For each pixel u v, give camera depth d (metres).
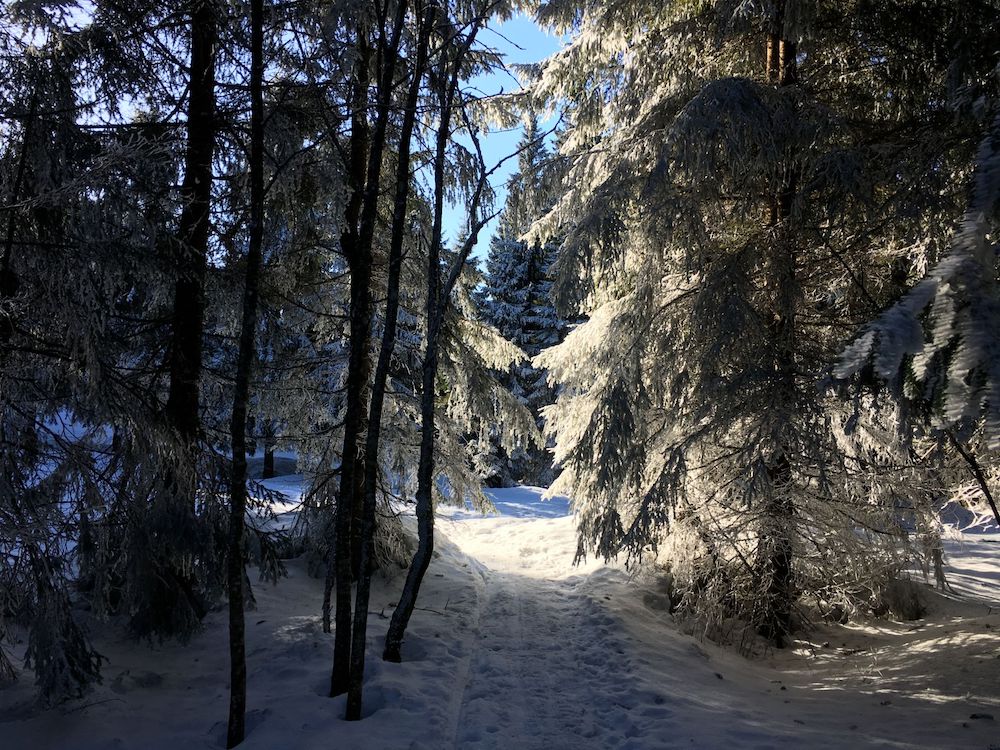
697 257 7.35
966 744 4.48
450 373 9.45
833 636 8.13
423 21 6.37
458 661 6.70
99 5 6.14
